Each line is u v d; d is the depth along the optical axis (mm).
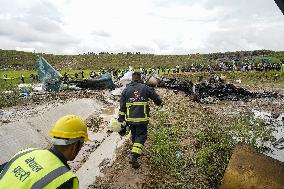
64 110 13609
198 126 10492
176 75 43969
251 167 5176
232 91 20391
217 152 7664
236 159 5371
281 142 9375
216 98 19250
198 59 104438
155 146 7703
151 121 10938
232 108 16172
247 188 5027
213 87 20453
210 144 8273
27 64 98188
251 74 41562
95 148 9047
